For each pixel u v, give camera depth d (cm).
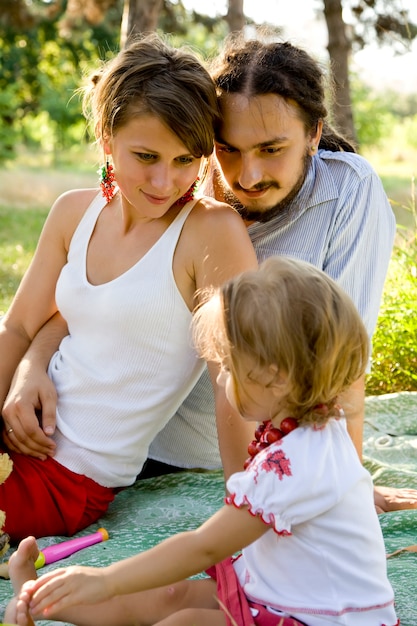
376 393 397
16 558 188
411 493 260
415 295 417
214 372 223
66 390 241
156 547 168
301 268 171
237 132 223
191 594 186
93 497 241
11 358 257
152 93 212
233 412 220
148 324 229
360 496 172
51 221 256
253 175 226
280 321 165
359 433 233
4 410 240
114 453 238
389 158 1994
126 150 219
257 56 227
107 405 236
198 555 166
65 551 224
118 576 166
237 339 168
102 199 249
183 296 230
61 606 166
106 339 235
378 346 402
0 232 938
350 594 168
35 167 1775
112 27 1355
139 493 270
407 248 453
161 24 991
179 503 260
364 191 254
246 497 164
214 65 239
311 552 168
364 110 1892
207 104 219
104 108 223
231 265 226
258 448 176
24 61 1427
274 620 169
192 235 229
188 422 278
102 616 186
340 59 623
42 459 237
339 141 275
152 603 185
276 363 166
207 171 252
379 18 701
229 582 177
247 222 259
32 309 258
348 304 171
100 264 240
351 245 254
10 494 232
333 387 170
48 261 257
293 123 225
